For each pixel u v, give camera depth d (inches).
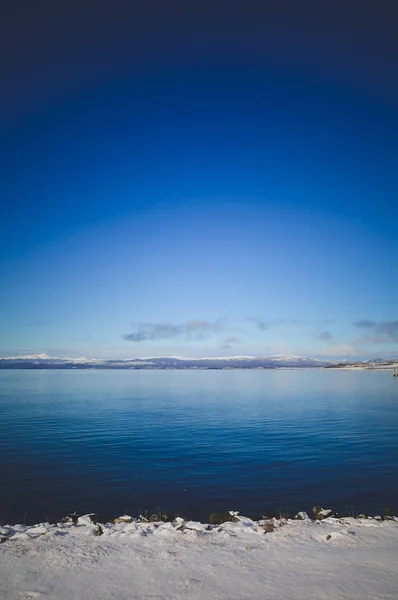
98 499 649.0
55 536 400.2
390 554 346.3
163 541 382.9
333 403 2365.9
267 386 4079.7
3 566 324.5
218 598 269.6
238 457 964.0
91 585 290.4
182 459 945.5
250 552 354.0
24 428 1430.9
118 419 1662.2
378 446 1093.1
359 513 575.2
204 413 1877.5
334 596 270.2
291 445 1114.1
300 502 628.1
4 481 756.0
